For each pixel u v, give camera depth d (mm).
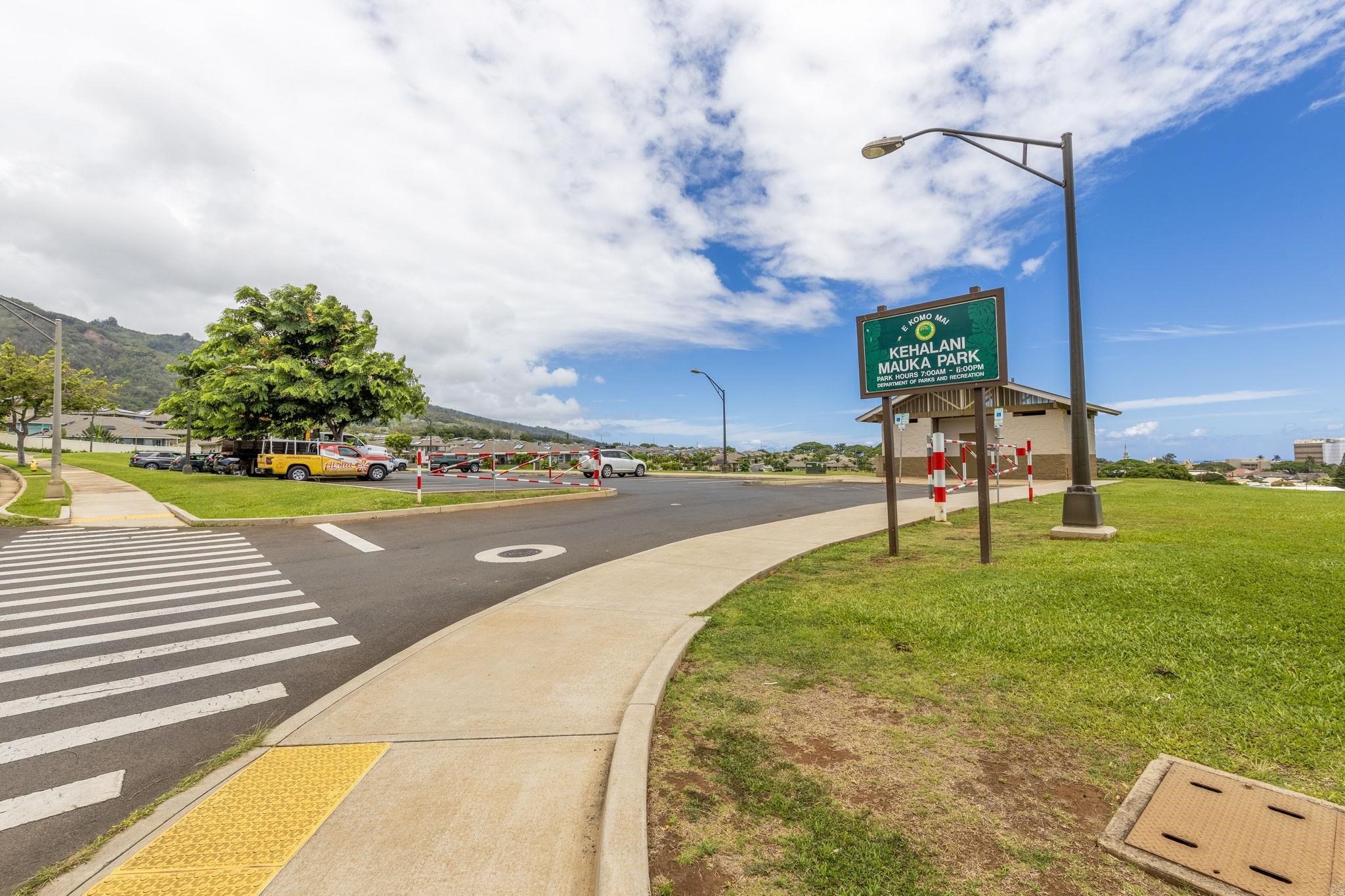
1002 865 2211
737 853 2305
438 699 3775
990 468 25812
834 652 4445
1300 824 2332
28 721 3777
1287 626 4371
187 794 2809
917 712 3467
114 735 3594
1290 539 7832
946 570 6980
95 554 9812
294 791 2801
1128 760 2896
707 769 2902
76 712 3924
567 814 2613
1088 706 3451
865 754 3016
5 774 3154
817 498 17797
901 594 5895
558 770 2965
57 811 2807
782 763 2943
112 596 6926
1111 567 6273
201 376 35344
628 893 2057
